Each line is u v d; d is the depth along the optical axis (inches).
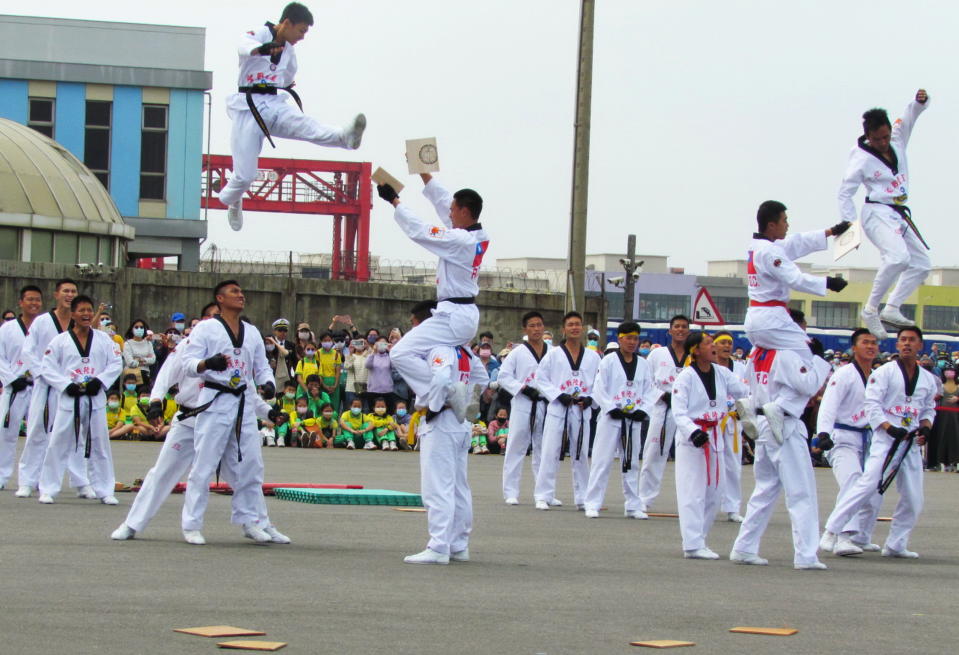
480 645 304.2
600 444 653.9
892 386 529.0
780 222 490.6
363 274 1916.8
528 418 711.1
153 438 979.9
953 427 1074.1
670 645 308.8
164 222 1732.3
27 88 1700.3
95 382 613.0
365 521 565.9
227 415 481.1
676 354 688.4
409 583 399.9
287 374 1034.1
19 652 282.7
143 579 389.4
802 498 483.8
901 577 465.4
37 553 439.2
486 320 1262.3
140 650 287.1
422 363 457.1
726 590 411.8
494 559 473.7
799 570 477.1
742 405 491.2
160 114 1736.0
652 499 690.2
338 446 1031.0
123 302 1213.1
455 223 465.4
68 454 631.8
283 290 1238.3
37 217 1453.0
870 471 527.5
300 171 2087.8
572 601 375.9
